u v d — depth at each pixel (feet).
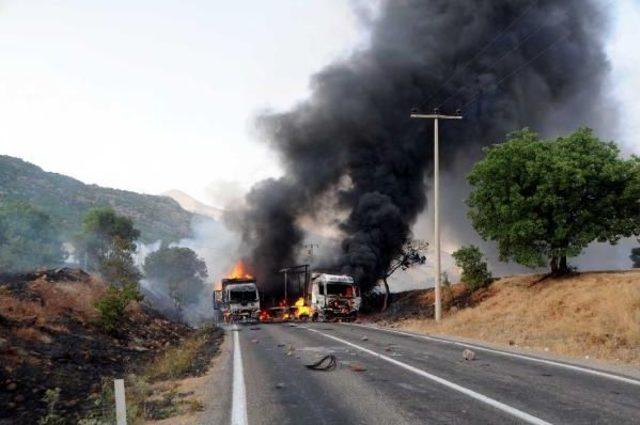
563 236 68.85
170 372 40.09
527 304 68.03
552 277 75.61
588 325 53.01
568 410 23.49
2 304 47.50
